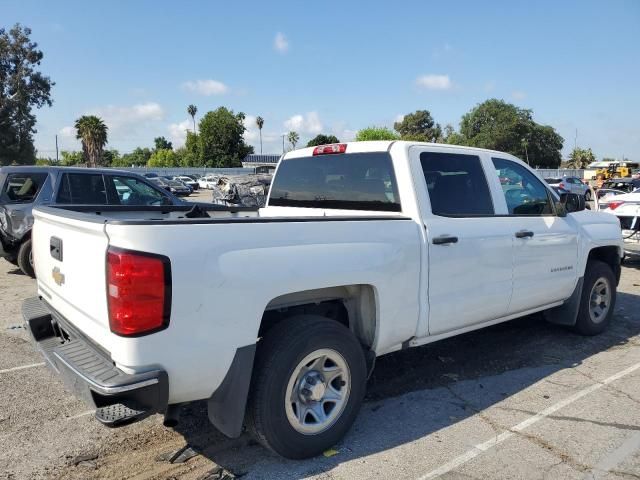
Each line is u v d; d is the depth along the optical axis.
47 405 4.12
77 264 3.04
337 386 3.47
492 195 4.64
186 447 3.51
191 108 107.56
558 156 89.06
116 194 9.04
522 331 6.15
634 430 3.79
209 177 54.28
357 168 4.38
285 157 5.20
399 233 3.73
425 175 4.13
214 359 2.85
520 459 3.40
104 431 3.71
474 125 90.81
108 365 2.75
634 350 5.55
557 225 5.22
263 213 5.24
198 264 2.75
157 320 2.64
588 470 3.27
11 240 8.29
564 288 5.39
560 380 4.73
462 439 3.65
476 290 4.31
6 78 49.91
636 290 8.43
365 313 3.70
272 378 3.09
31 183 8.41
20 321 6.38
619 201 9.94
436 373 4.88
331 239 3.33
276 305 3.32
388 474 3.21
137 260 2.59
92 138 72.88
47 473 3.19
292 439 3.21
